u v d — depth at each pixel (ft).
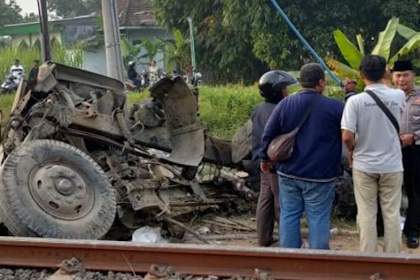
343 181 26.35
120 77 37.42
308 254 16.37
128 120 26.13
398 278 16.02
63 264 17.17
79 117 23.93
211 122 49.06
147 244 17.44
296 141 18.30
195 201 25.55
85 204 21.90
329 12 93.76
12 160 21.39
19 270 17.56
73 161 22.57
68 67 25.53
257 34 95.40
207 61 107.65
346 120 18.07
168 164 26.17
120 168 24.48
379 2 95.20
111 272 17.13
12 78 76.89
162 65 125.08
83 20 136.05
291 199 18.84
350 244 23.82
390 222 18.62
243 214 28.53
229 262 16.87
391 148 18.43
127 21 133.28
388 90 18.42
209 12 106.11
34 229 20.49
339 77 42.14
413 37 42.80
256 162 22.39
